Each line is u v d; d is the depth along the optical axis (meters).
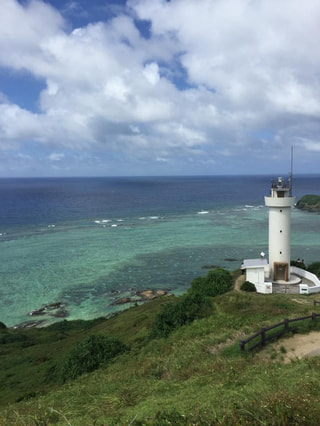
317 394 8.98
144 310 39.22
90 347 21.97
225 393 10.37
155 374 16.27
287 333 17.77
